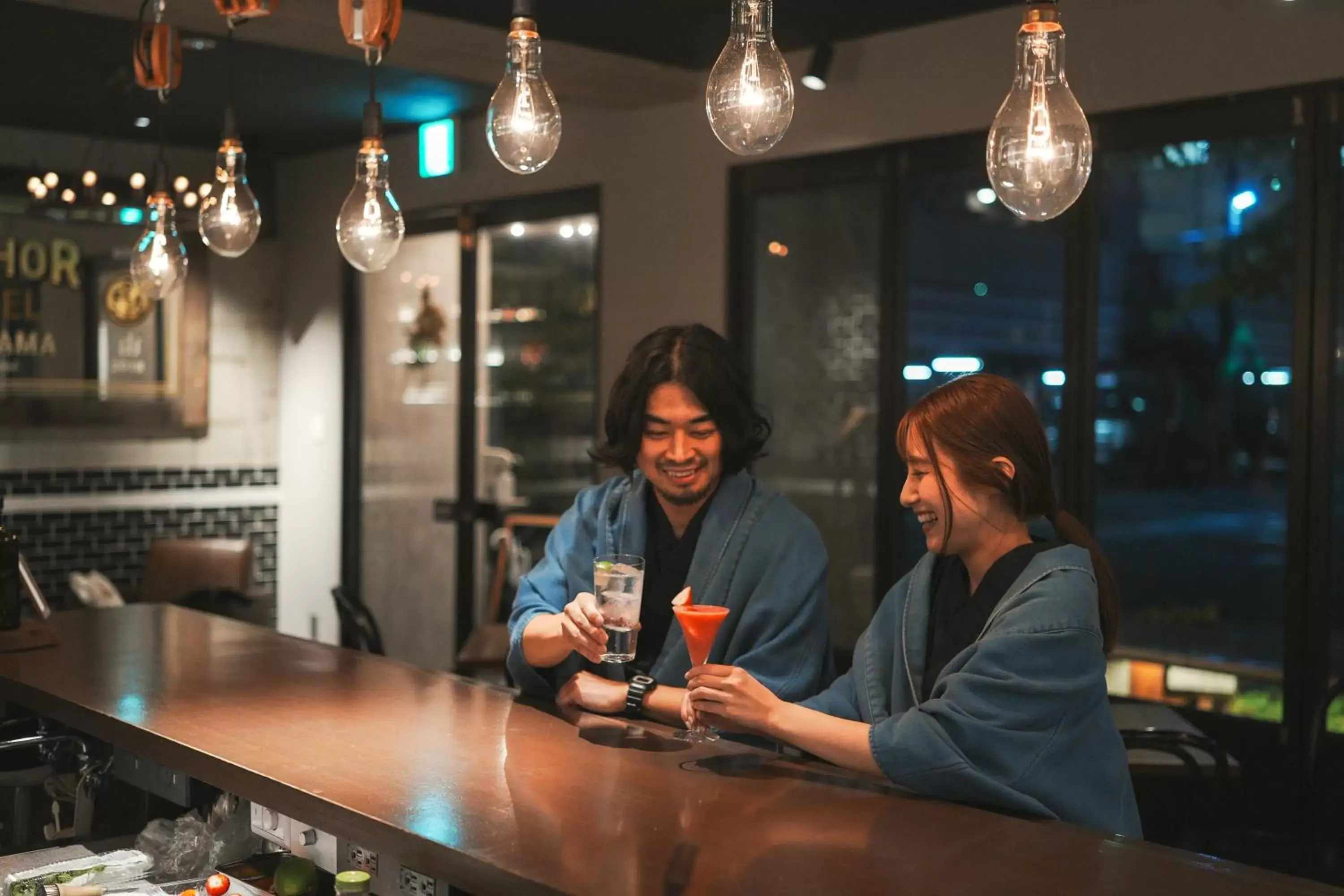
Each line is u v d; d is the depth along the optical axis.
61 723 2.44
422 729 2.08
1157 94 4.06
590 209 5.88
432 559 6.94
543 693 2.33
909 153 4.71
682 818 1.62
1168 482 4.22
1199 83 3.96
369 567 7.19
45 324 6.50
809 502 5.15
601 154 5.76
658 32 4.64
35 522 6.54
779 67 1.85
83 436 6.70
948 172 4.61
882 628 2.00
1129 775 1.80
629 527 2.38
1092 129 4.25
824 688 2.31
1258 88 3.84
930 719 1.70
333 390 7.21
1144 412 4.27
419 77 5.45
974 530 1.83
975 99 4.46
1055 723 1.68
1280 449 3.95
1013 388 1.83
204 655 2.76
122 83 5.51
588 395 6.04
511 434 6.44
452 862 1.49
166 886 1.93
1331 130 3.72
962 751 1.67
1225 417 4.07
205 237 2.77
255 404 7.41
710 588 2.28
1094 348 4.34
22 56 5.07
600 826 1.58
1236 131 3.92
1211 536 4.12
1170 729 3.07
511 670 2.34
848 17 4.51
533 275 6.27
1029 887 1.39
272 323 7.46
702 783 1.78
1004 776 1.66
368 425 7.16
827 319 5.05
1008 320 4.56
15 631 2.85
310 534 7.40
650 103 5.41
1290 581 3.88
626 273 5.66
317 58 5.14
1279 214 3.90
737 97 1.84
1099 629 1.73
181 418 7.01
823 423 5.09
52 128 6.43
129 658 2.72
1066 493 4.43
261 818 1.90
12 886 1.85
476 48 4.50
